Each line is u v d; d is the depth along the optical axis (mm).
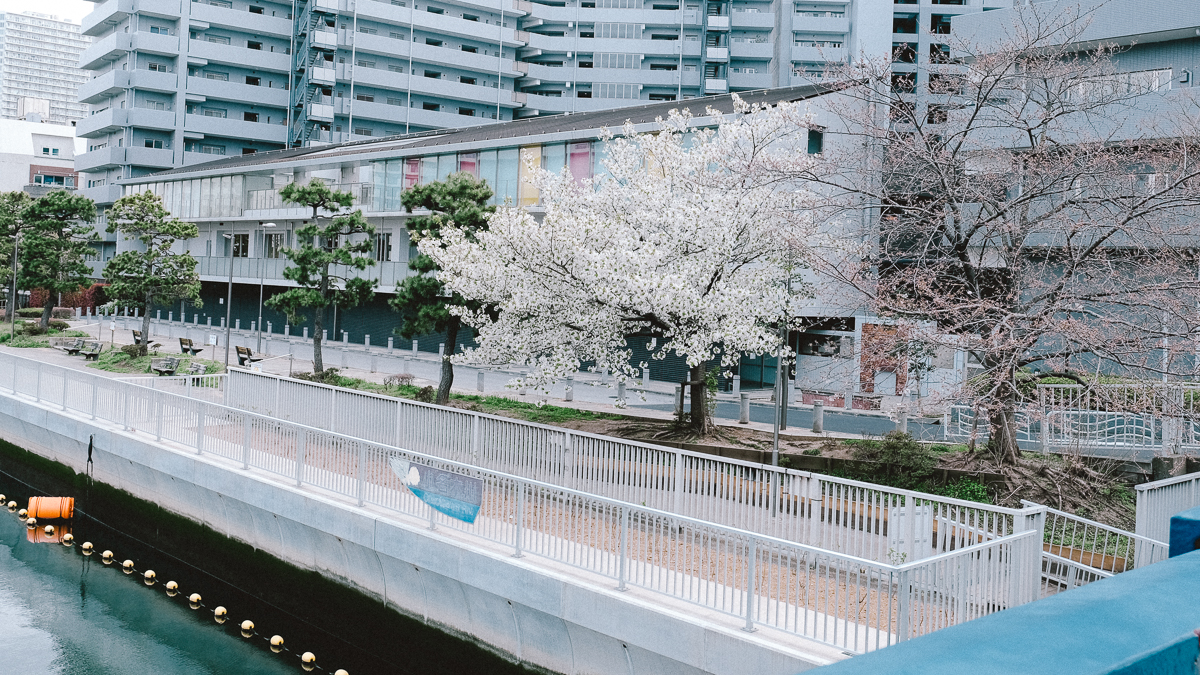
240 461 16375
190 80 70688
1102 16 24859
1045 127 15703
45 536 20172
